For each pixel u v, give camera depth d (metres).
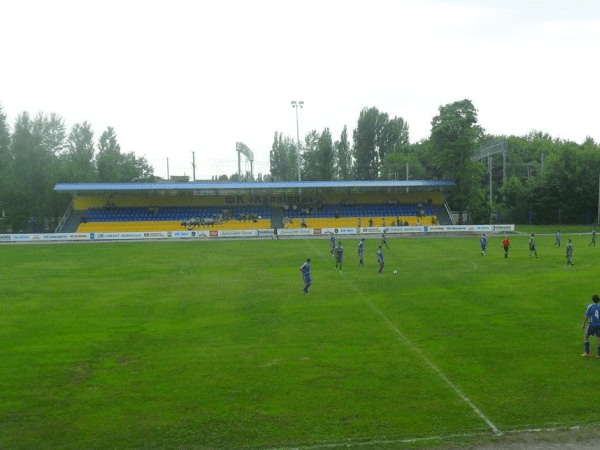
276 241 62.22
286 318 21.64
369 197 83.06
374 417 11.97
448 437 11.01
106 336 19.12
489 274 33.31
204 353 16.89
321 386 13.84
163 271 37.22
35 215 83.50
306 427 11.52
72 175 87.06
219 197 80.94
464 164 79.75
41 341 18.50
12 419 12.11
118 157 108.44
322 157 101.25
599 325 15.74
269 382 14.17
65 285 31.16
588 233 70.00
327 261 41.66
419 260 41.56
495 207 92.94
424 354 16.41
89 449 10.71
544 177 91.62
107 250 53.88
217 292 28.20
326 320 21.17
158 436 11.21
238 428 11.52
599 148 93.94
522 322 20.28
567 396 13.02
